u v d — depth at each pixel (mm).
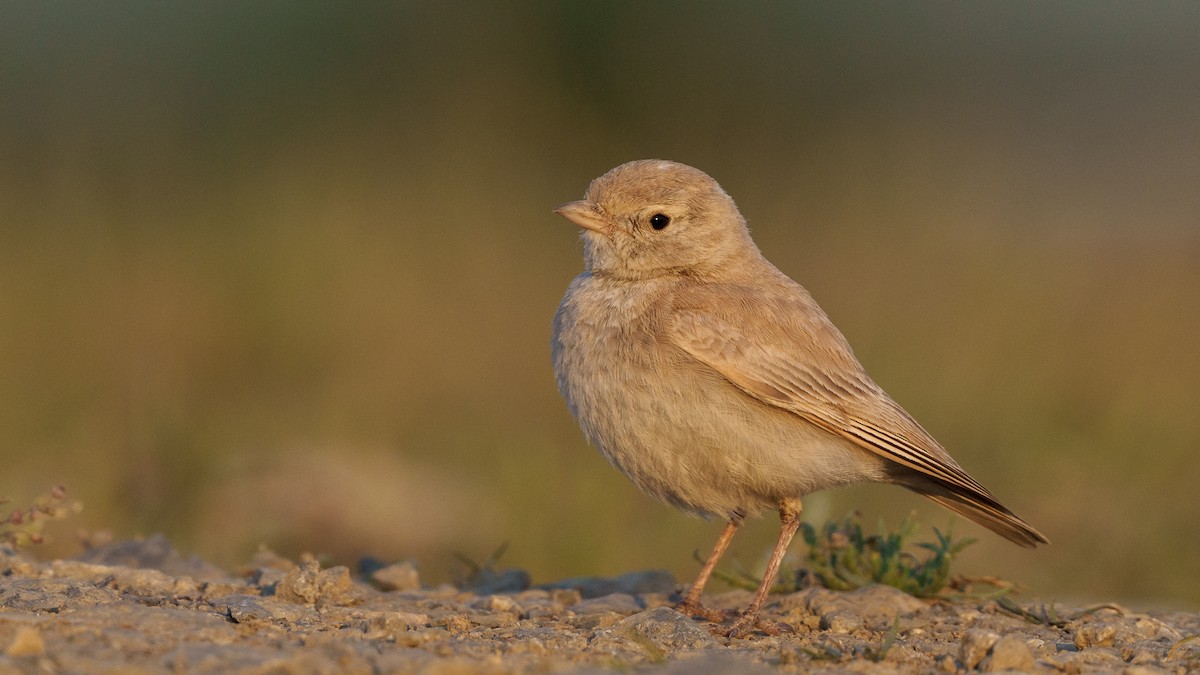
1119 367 15953
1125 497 12781
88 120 23953
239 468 13133
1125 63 33531
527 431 15469
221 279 18219
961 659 6656
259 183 21953
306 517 12766
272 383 17016
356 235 19578
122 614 6602
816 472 8328
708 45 27578
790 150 25719
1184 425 14367
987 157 27578
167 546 9688
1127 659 7066
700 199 8953
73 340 16938
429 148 23703
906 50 31172
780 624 7883
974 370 15680
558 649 6715
